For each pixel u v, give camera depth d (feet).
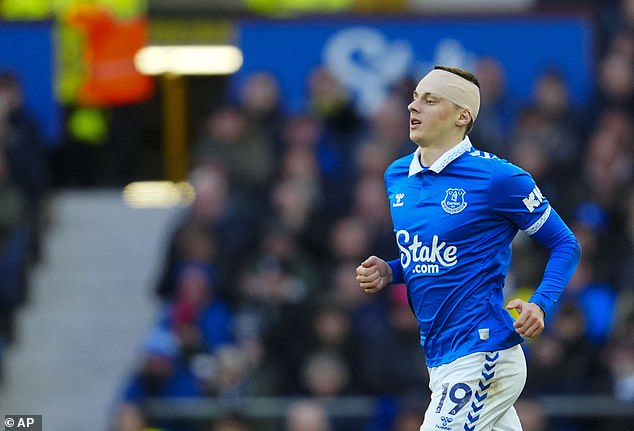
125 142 199.62
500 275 78.23
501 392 77.61
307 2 189.26
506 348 77.41
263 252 154.51
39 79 181.27
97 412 160.76
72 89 183.52
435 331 78.54
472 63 178.29
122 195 197.67
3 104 170.19
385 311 146.61
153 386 144.46
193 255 157.07
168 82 207.00
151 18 201.16
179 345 147.23
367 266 80.59
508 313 77.97
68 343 169.68
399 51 177.68
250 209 159.94
